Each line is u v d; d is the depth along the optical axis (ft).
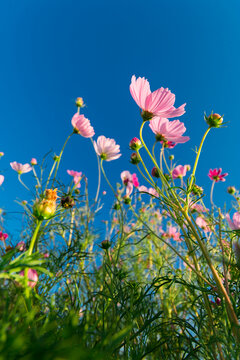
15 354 0.27
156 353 0.91
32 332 0.38
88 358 0.28
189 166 1.38
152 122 0.92
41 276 0.88
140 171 0.78
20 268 0.49
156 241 1.88
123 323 0.80
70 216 1.62
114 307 0.77
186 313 1.16
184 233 0.73
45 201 0.63
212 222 1.06
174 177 1.25
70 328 0.38
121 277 0.91
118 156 1.52
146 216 1.96
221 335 0.69
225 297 0.61
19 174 1.81
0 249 1.16
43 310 0.71
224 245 0.96
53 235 1.40
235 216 0.78
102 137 1.54
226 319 0.62
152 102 0.84
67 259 1.12
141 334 0.76
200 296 0.74
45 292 0.85
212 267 0.64
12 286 0.53
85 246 1.52
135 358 0.70
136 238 1.85
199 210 1.13
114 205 1.62
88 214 1.66
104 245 1.11
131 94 0.84
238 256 0.71
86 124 1.47
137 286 0.83
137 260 1.69
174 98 0.86
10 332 0.32
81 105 1.67
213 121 0.75
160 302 1.25
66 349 0.27
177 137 0.92
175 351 0.87
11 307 0.48
